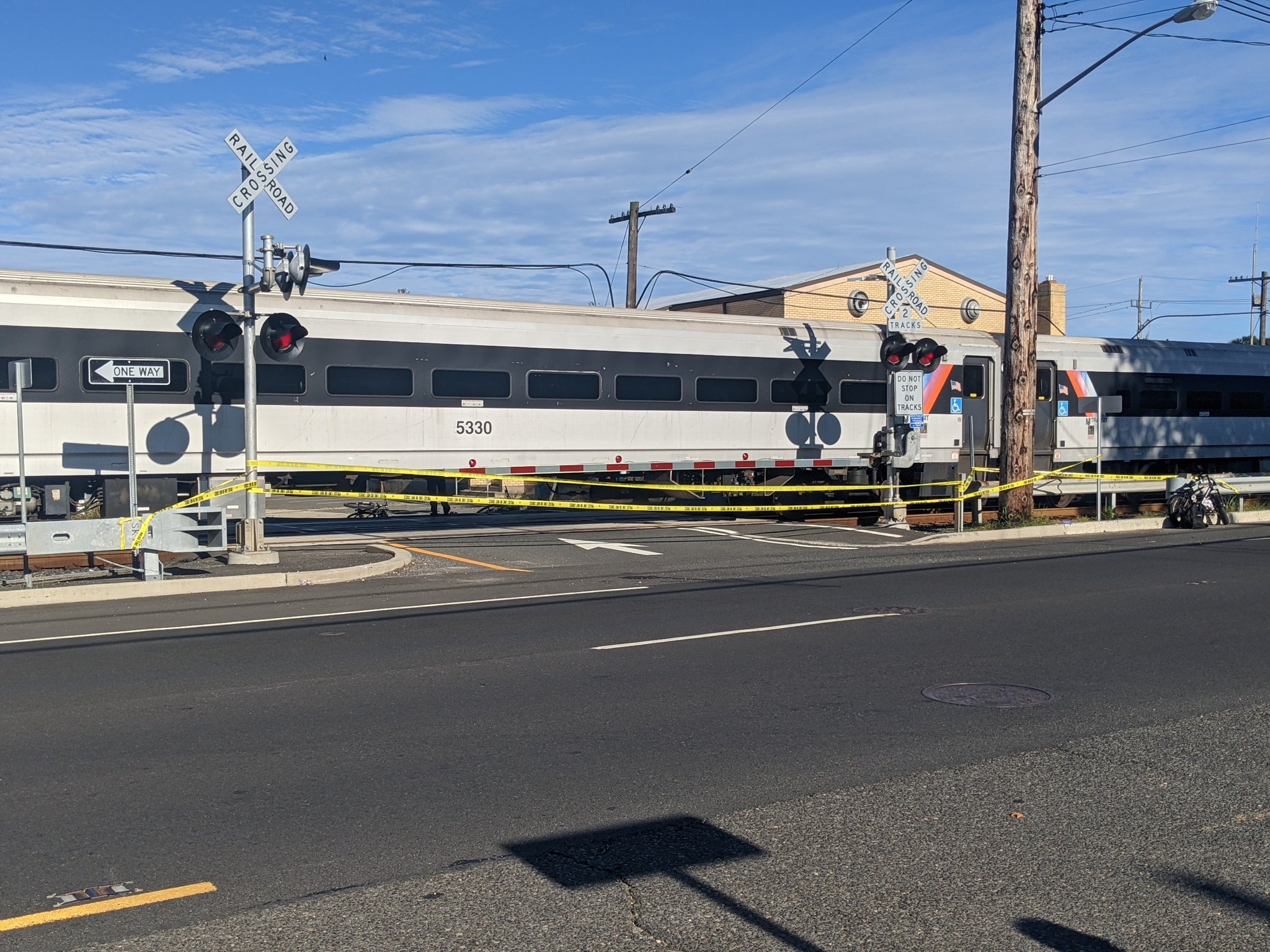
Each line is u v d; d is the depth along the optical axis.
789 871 5.36
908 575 16.00
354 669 9.71
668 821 6.04
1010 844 5.70
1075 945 4.60
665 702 8.59
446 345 20.78
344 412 19.83
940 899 5.04
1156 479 26.11
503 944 4.60
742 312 51.16
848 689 9.00
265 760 7.12
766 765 7.00
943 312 54.09
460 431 20.94
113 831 5.88
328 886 5.18
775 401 24.52
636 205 38.09
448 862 5.47
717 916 4.86
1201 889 5.15
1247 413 32.72
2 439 17.27
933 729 7.80
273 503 37.44
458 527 22.89
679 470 24.20
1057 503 29.56
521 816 6.11
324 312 19.72
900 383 22.92
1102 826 5.96
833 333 25.44
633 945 4.59
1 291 17.27
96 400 17.91
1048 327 55.09
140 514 17.64
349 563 16.45
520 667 9.80
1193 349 31.98
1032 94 22.73
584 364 22.22
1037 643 10.88
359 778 6.75
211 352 16.20
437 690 8.94
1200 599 13.61
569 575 16.23
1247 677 9.42
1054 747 7.37
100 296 17.95
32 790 6.54
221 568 15.95
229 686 9.09
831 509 25.80
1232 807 6.25
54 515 17.64
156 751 7.30
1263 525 24.89
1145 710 8.34
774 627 11.73
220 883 5.21
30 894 5.09
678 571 16.64
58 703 8.56
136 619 12.47
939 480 27.27
